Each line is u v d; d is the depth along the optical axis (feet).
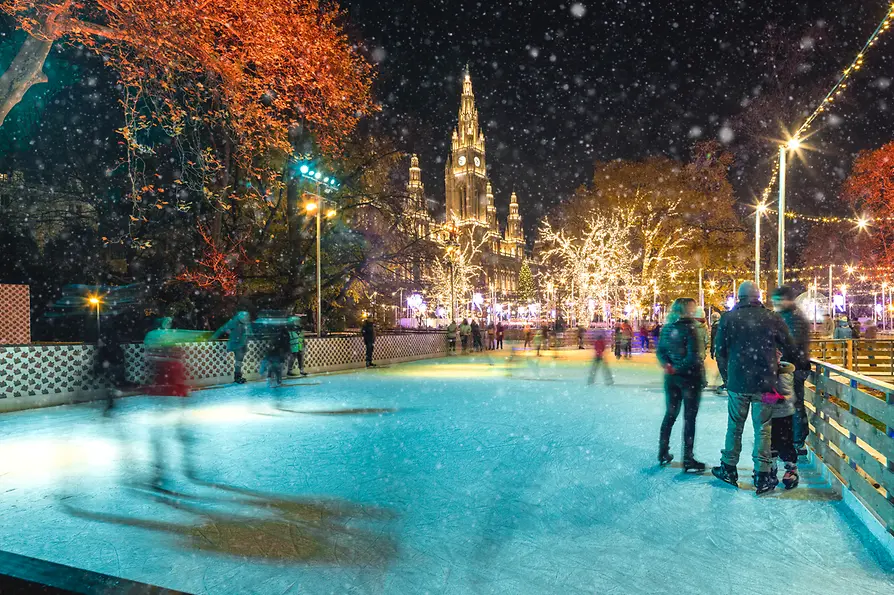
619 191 134.92
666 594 10.44
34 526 14.25
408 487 17.70
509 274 500.33
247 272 77.51
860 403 15.02
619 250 136.36
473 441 25.03
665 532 13.76
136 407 36.45
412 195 83.35
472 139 610.24
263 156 65.77
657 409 34.73
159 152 68.80
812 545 12.87
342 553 12.50
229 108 46.50
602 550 12.62
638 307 141.38
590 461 21.17
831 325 80.74
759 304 17.51
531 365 73.10
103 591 4.31
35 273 76.54
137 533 13.74
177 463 21.07
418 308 168.14
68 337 76.84
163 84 45.03
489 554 12.41
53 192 75.00
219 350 50.55
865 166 116.47
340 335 69.87
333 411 34.32
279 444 24.50
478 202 611.06
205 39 41.60
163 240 73.31
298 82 46.26
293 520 14.66
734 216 131.85
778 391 17.21
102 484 18.13
